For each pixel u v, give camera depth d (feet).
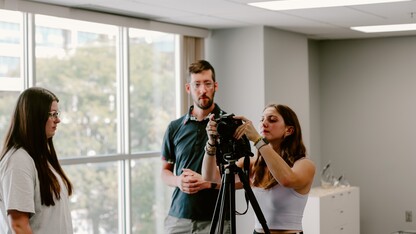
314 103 26.37
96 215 18.48
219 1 15.98
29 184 8.19
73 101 17.70
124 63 19.22
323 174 23.39
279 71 21.68
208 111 11.38
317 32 22.85
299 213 9.05
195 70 11.23
